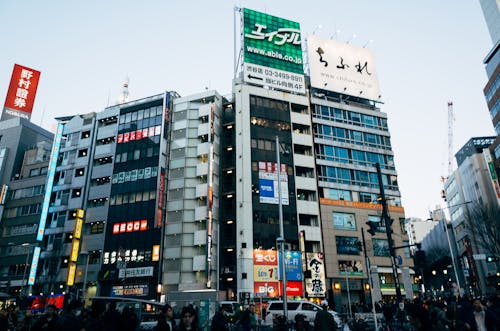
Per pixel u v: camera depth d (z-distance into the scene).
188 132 51.62
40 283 49.28
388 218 21.44
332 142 54.78
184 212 47.06
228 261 45.16
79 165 55.88
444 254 91.62
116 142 54.94
